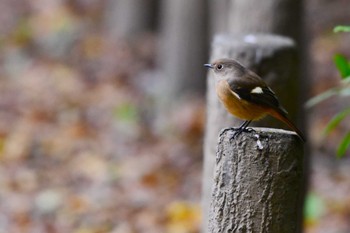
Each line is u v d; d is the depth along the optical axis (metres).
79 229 12.52
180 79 20.73
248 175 5.57
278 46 7.61
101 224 12.69
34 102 19.92
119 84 21.78
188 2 20.72
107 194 14.07
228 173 5.62
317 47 23.77
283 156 5.52
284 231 5.58
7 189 14.17
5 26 28.00
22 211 13.15
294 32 10.22
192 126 17.67
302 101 9.79
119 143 16.91
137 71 23.12
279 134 5.53
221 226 5.66
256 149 5.54
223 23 20.36
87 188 14.45
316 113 18.48
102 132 17.69
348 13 26.22
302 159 5.67
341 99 19.12
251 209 5.57
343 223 12.59
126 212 13.22
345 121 17.94
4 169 15.25
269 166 5.53
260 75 7.61
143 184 14.59
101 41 25.73
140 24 26.91
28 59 24.11
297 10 10.21
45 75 22.34
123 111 18.77
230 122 7.78
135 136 17.30
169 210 12.96
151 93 20.95
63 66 23.39
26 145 16.50
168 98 20.53
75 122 18.39
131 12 26.91
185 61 20.73
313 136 16.05
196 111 18.80
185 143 16.84
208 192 8.10
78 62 23.84
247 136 5.55
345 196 13.92
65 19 27.83
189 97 20.45
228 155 5.62
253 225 5.58
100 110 19.30
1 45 25.53
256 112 6.49
